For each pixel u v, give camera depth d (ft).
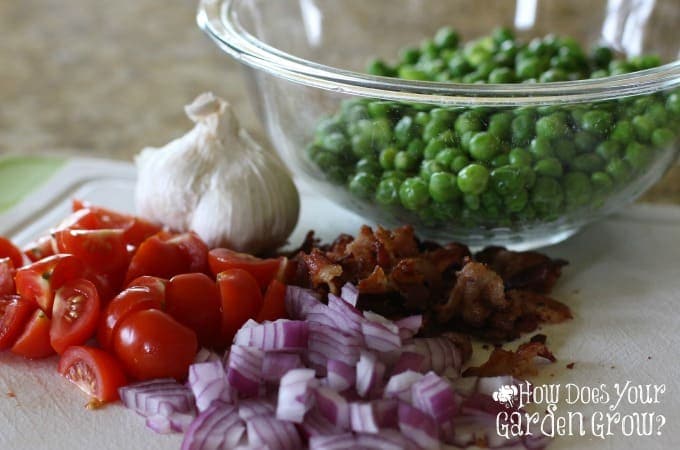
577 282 1.15
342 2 1.55
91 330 1.02
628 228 1.25
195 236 1.12
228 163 1.16
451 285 1.08
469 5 1.68
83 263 1.05
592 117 1.05
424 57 1.45
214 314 1.04
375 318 1.00
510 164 1.06
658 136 1.09
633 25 1.47
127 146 1.55
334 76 1.05
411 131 1.08
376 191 1.13
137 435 0.95
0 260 1.07
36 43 1.95
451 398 0.93
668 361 1.02
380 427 0.92
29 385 1.00
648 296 1.12
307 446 0.93
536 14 1.58
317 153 1.15
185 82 1.78
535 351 1.00
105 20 2.09
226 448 0.93
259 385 0.97
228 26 1.15
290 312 1.05
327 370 0.96
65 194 1.32
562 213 1.12
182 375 1.00
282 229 1.18
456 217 1.12
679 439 0.93
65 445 0.94
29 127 1.61
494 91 1.02
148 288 1.02
